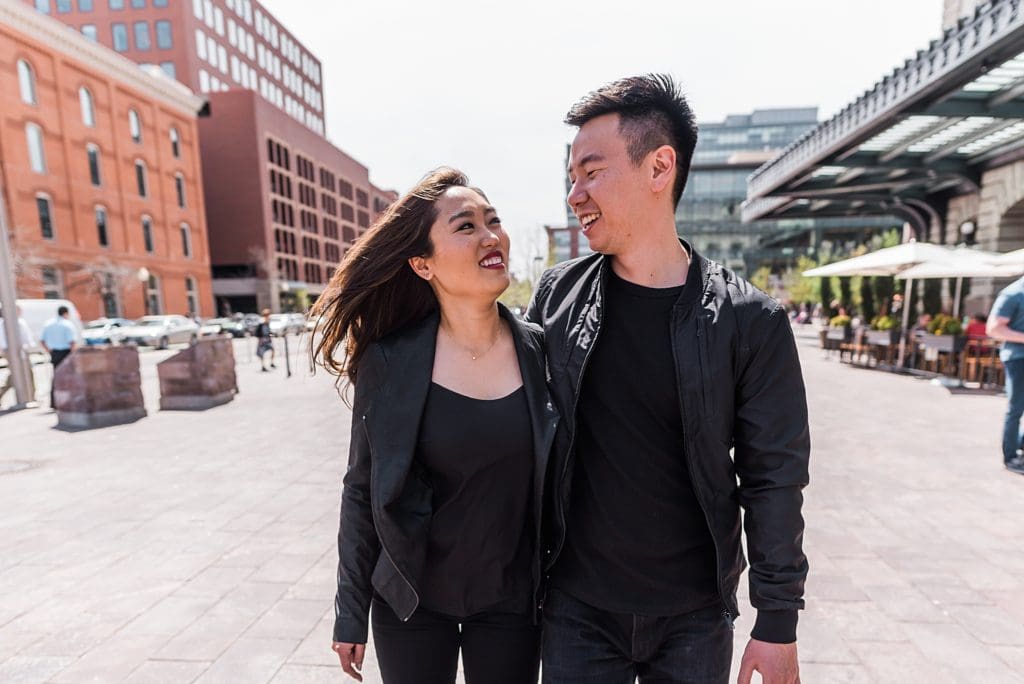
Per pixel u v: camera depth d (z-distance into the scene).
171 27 46.19
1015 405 4.65
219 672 2.28
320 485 4.69
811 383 9.73
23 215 25.94
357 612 1.37
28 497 4.43
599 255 1.43
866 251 26.88
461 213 1.29
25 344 9.41
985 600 2.71
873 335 11.70
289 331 32.41
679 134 1.17
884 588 2.83
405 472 1.25
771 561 1.09
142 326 25.66
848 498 4.07
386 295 1.49
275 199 49.16
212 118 45.91
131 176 32.91
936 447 5.46
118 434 6.75
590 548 1.25
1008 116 8.37
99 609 2.75
